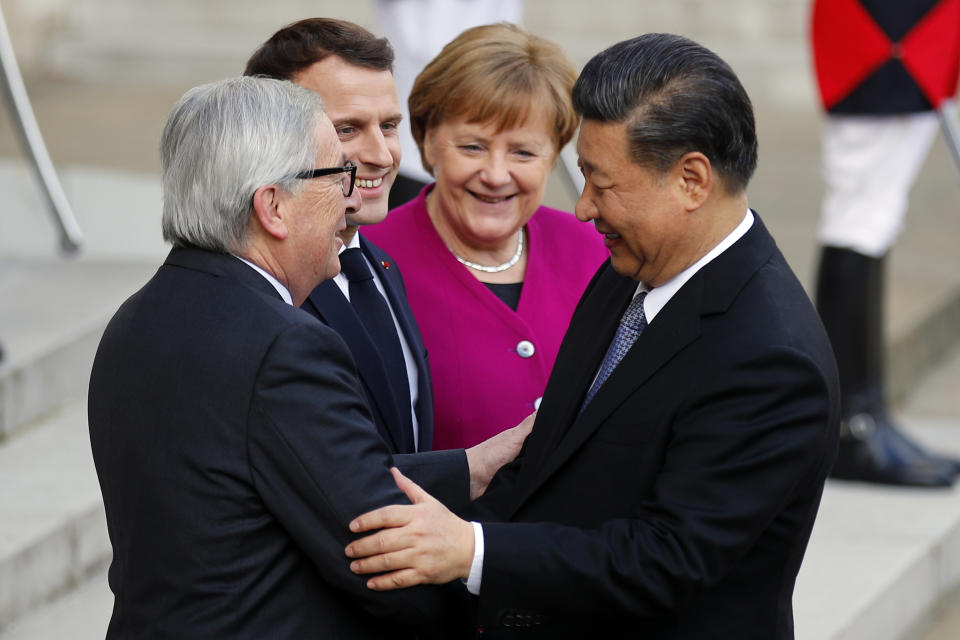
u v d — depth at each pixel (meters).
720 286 7.31
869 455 16.50
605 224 7.44
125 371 7.05
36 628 12.05
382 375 8.59
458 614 7.53
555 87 9.38
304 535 6.86
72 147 29.42
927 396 20.34
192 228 7.07
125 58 43.12
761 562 7.42
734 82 7.20
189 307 6.98
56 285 18.31
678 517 7.07
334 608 7.16
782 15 45.84
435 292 9.82
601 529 7.27
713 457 7.08
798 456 7.06
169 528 6.84
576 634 7.90
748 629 7.44
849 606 13.38
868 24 15.91
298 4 47.94
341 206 7.36
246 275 7.06
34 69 41.66
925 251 24.97
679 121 7.06
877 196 16.36
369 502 6.91
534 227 10.31
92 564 13.27
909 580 14.44
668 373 7.36
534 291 10.00
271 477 6.80
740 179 7.32
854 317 16.48
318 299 8.49
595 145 7.22
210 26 47.31
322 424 6.84
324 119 7.31
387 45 8.76
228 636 6.81
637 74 7.09
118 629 7.16
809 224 26.16
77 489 13.51
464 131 9.40
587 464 7.62
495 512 8.38
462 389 9.69
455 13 13.40
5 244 20.34
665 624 7.50
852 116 16.20
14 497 13.28
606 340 8.10
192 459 6.79
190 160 7.05
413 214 10.12
